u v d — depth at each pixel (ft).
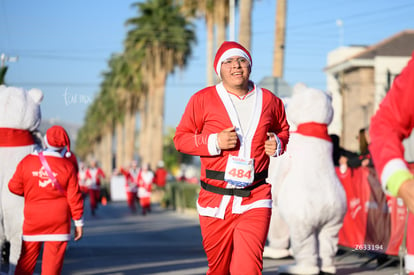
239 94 18.22
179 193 105.40
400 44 139.95
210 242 18.21
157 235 58.85
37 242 23.32
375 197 34.99
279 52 97.19
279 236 38.29
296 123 29.96
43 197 23.17
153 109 202.08
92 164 97.71
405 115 10.32
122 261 37.37
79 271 32.99
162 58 197.98
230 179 17.56
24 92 26.04
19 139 25.59
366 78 140.97
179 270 33.14
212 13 136.87
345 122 148.56
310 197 28.76
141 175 95.09
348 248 38.52
